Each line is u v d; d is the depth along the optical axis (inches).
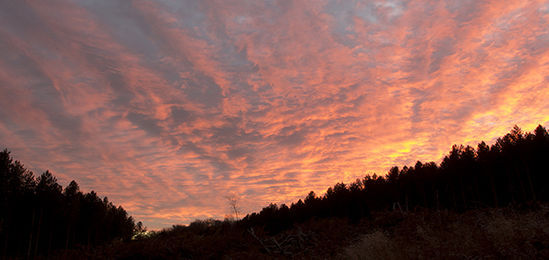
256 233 935.7
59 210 2172.7
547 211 455.5
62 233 2288.4
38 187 2098.9
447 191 1765.5
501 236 372.5
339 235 749.3
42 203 2025.1
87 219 2541.8
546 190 1432.1
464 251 354.6
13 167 2034.9
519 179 1514.5
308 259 621.0
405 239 470.6
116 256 805.2
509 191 1571.1
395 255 384.5
